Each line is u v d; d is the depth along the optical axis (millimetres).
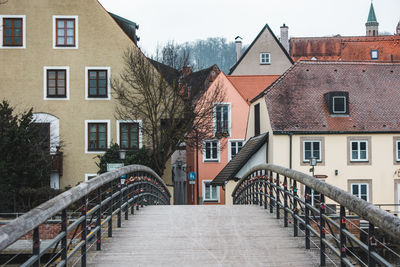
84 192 5980
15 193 22469
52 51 29250
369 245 4465
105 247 7641
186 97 29484
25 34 29078
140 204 12672
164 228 9242
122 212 10836
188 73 29938
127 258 6961
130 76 28969
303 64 31938
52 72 29281
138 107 28156
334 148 28547
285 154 28328
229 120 38500
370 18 107000
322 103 29938
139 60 28531
